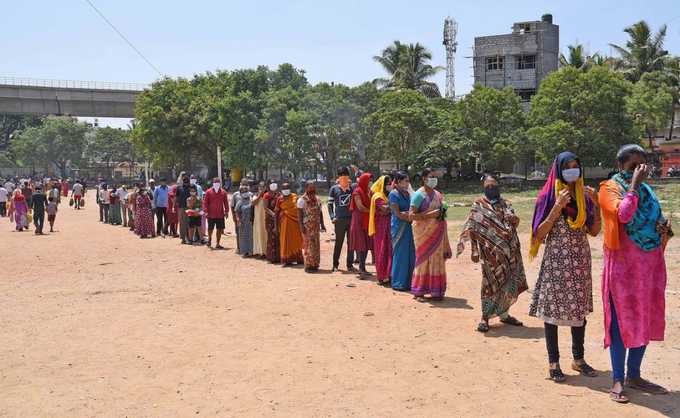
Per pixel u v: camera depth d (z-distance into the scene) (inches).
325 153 2023.9
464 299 370.3
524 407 198.5
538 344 272.1
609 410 195.0
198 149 2351.1
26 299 388.2
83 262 558.3
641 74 2252.7
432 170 356.8
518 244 299.7
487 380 225.0
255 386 222.2
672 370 232.4
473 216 295.1
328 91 2100.1
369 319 321.1
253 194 589.3
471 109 1836.9
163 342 283.1
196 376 234.2
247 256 584.1
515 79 2373.3
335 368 241.1
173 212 805.2
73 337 294.5
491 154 1793.8
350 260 489.7
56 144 3417.8
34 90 2490.2
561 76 1711.4
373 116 1897.1
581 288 221.6
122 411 200.7
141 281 450.9
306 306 354.6
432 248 361.1
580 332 230.5
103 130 3750.0
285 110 2015.3
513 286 295.1
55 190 906.1
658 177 1975.9
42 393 218.2
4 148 3941.9
